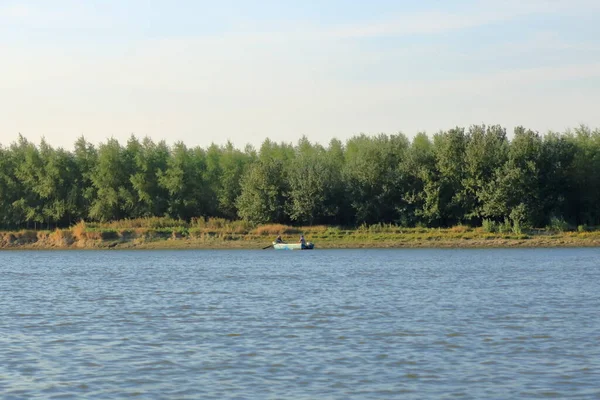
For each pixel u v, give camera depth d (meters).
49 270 90.00
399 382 29.80
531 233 129.00
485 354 34.69
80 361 33.81
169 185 152.75
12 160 159.25
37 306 53.31
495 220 137.62
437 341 37.81
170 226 146.62
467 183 134.38
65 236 141.25
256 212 142.75
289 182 143.00
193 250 130.12
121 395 28.23
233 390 28.81
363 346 36.69
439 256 105.00
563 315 46.00
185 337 39.69
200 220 146.00
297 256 110.06
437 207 135.38
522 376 30.56
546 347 36.09
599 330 40.50
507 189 130.00
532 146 133.25
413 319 44.97
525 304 51.28
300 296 57.28
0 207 156.75
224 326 43.16
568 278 69.75
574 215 140.75
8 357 34.62
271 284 67.25
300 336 39.56
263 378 30.52
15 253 131.38
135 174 153.38
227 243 133.50
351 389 28.86
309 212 140.12
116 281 73.12
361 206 140.50
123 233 139.75
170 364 33.12
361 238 132.12
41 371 31.86
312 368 32.12
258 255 114.19
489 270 80.19
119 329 42.56
